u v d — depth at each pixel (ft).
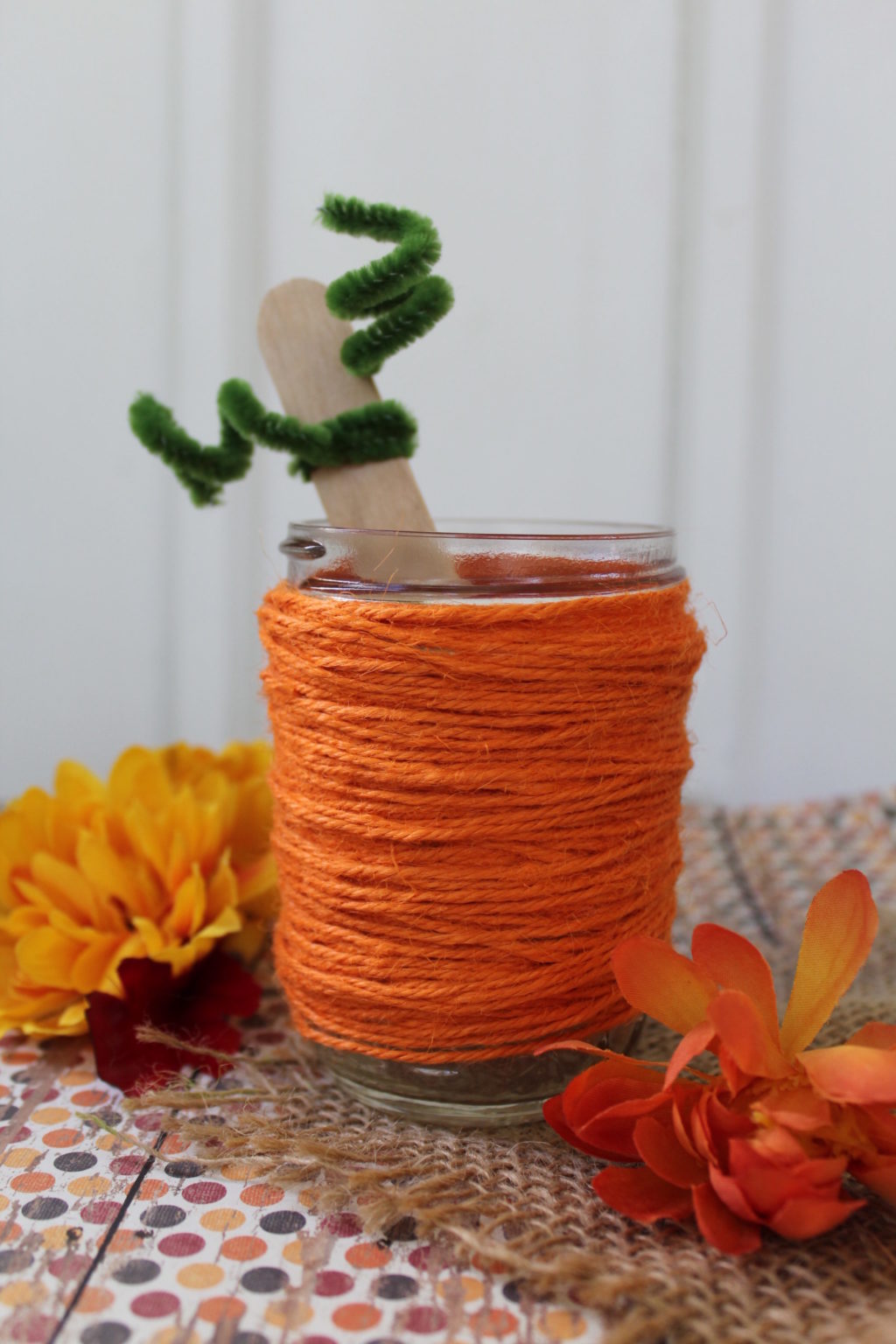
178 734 1.24
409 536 0.68
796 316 1.14
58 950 0.79
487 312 1.16
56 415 1.18
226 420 0.77
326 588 0.70
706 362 1.16
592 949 0.70
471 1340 0.60
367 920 0.70
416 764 0.68
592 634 0.68
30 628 1.21
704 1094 0.65
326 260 1.15
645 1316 0.60
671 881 0.75
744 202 1.13
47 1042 0.81
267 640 0.73
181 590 1.21
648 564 0.72
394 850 0.69
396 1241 0.65
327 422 0.74
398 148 1.14
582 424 1.17
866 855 1.02
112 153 1.15
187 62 1.13
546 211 1.14
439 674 0.67
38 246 1.16
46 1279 0.62
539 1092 0.72
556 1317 0.61
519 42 1.13
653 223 1.14
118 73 1.14
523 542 0.68
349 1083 0.74
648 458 1.17
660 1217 0.64
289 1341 0.59
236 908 0.87
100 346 1.17
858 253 1.12
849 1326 0.59
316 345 0.76
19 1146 0.71
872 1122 0.64
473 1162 0.69
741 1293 0.61
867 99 1.11
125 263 1.16
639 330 1.16
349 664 0.68
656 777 0.72
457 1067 0.71
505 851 0.68
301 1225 0.66
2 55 1.13
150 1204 0.67
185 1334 0.60
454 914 0.69
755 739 1.21
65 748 1.23
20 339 1.17
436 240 0.72
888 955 0.89
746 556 1.18
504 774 0.68
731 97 1.12
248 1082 0.77
